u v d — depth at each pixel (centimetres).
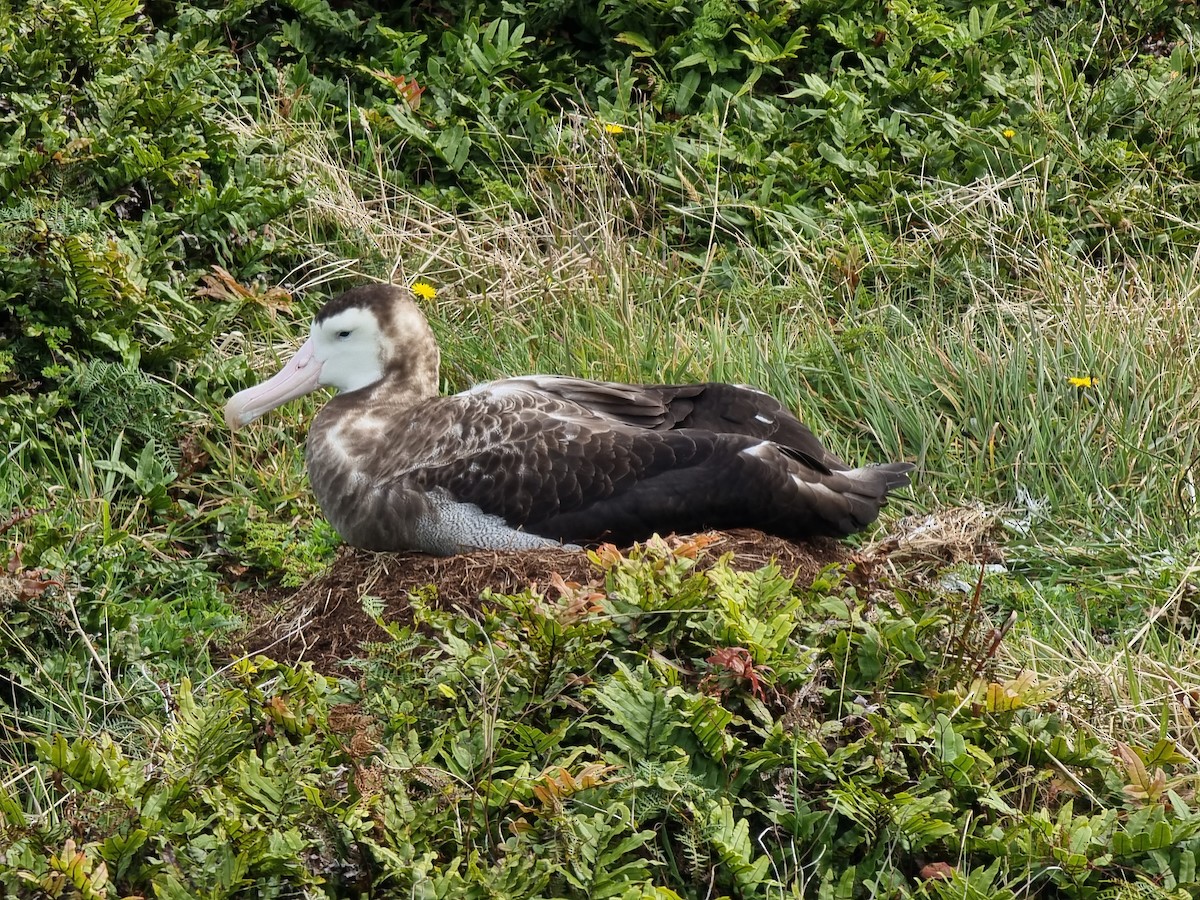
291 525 746
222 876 457
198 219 870
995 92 1083
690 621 548
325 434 690
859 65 1111
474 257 936
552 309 905
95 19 912
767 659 534
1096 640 676
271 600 714
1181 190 1023
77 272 764
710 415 701
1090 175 1024
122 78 893
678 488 651
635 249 958
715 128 1032
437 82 1048
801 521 666
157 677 609
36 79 864
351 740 498
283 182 923
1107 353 836
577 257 948
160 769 513
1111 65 1120
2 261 763
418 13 1098
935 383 831
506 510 651
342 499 679
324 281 919
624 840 477
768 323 908
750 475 655
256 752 518
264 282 888
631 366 838
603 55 1095
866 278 954
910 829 499
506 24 1057
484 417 665
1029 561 736
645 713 511
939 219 989
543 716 531
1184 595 687
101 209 823
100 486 741
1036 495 777
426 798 495
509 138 1032
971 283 921
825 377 852
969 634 575
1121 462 780
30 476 719
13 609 603
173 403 790
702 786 510
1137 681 608
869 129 1052
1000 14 1158
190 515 740
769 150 1038
